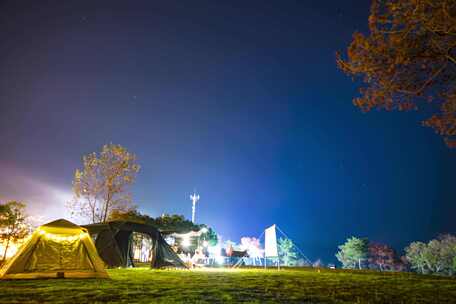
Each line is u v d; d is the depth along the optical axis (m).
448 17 7.81
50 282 8.55
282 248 46.62
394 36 8.66
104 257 16.42
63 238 10.49
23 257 9.71
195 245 25.59
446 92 9.18
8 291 6.54
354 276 11.78
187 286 7.69
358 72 9.45
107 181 29.89
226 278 10.39
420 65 9.03
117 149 30.73
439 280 10.20
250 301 5.45
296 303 5.34
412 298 6.06
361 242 56.28
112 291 6.60
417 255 54.66
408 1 8.30
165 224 33.84
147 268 16.55
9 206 23.86
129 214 30.33
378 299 5.87
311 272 14.62
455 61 8.50
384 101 9.55
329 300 5.71
